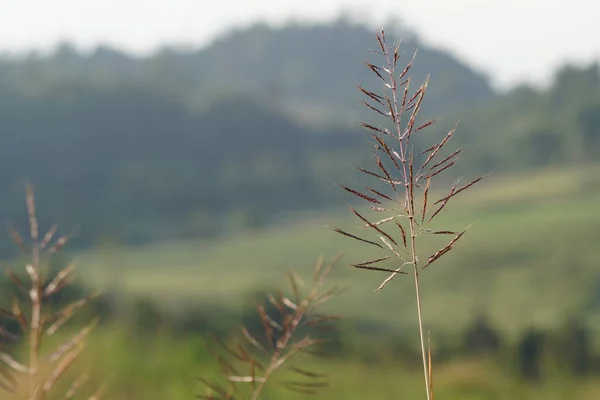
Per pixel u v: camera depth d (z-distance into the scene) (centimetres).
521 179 13462
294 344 259
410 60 176
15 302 253
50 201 13588
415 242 183
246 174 15325
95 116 16125
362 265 181
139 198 14662
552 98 16138
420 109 175
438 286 6925
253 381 258
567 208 10919
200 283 7625
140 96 17025
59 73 17550
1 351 250
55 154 15112
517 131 15038
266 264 9438
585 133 14825
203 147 16812
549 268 7638
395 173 177
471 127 15612
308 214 13338
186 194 14962
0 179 14075
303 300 262
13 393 248
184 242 12431
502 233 9356
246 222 13012
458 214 10638
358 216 180
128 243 12256
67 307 271
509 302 6569
